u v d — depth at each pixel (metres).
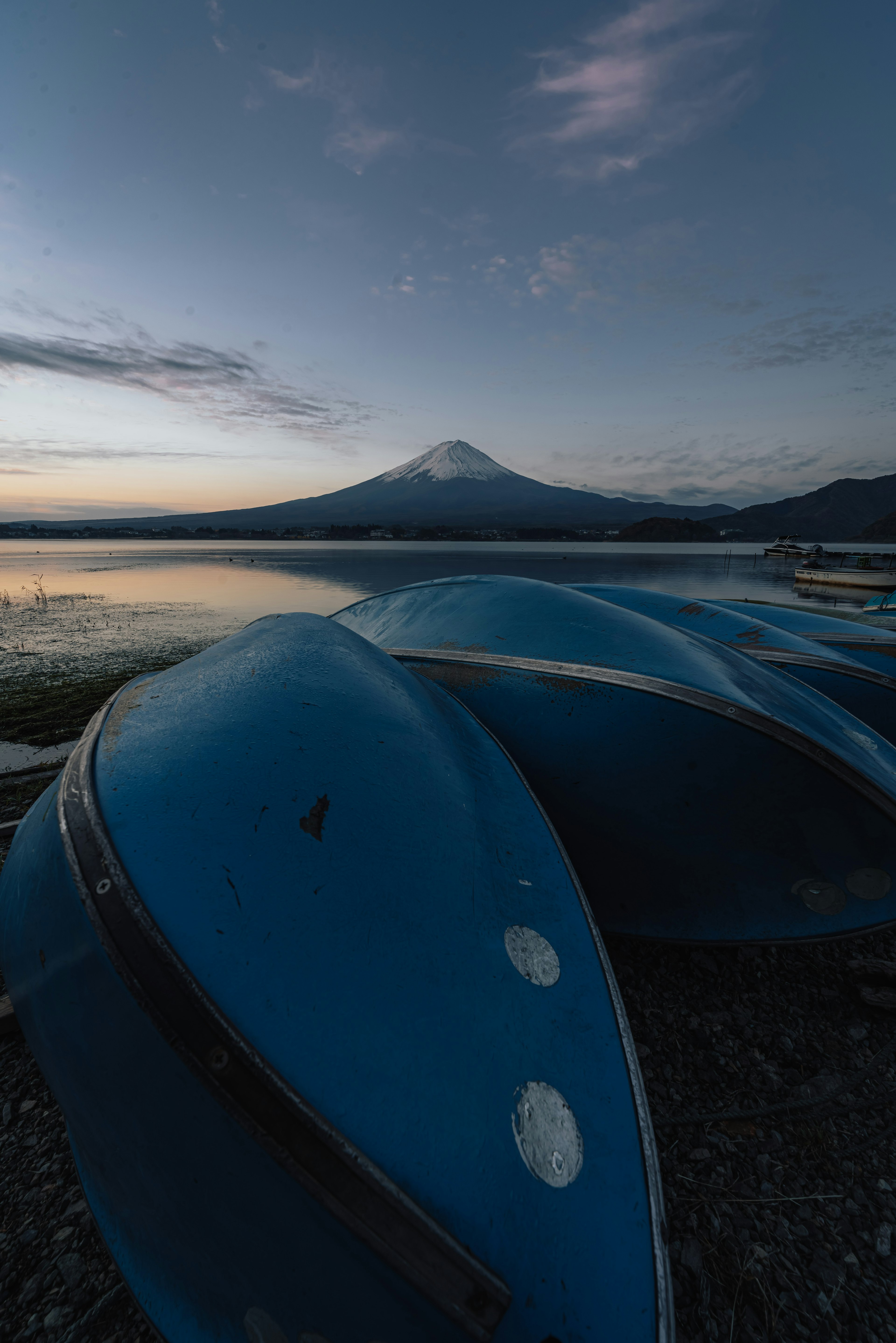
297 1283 1.05
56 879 1.38
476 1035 1.23
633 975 2.69
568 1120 1.19
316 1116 0.98
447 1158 1.03
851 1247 1.64
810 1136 1.95
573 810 2.62
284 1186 0.99
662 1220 1.16
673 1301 1.22
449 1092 1.11
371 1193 0.94
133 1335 1.46
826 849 2.43
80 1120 1.38
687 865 2.55
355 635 2.73
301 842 1.39
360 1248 0.93
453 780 1.91
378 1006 1.18
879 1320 1.48
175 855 1.29
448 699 2.74
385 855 1.46
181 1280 1.32
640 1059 2.26
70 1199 1.81
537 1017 1.35
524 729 2.76
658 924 2.64
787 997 2.57
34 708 7.87
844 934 2.47
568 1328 0.96
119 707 2.00
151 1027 1.10
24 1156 1.96
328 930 1.25
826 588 27.53
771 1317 1.49
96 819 1.38
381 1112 1.04
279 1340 1.13
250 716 1.74
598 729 2.60
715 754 2.44
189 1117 1.08
